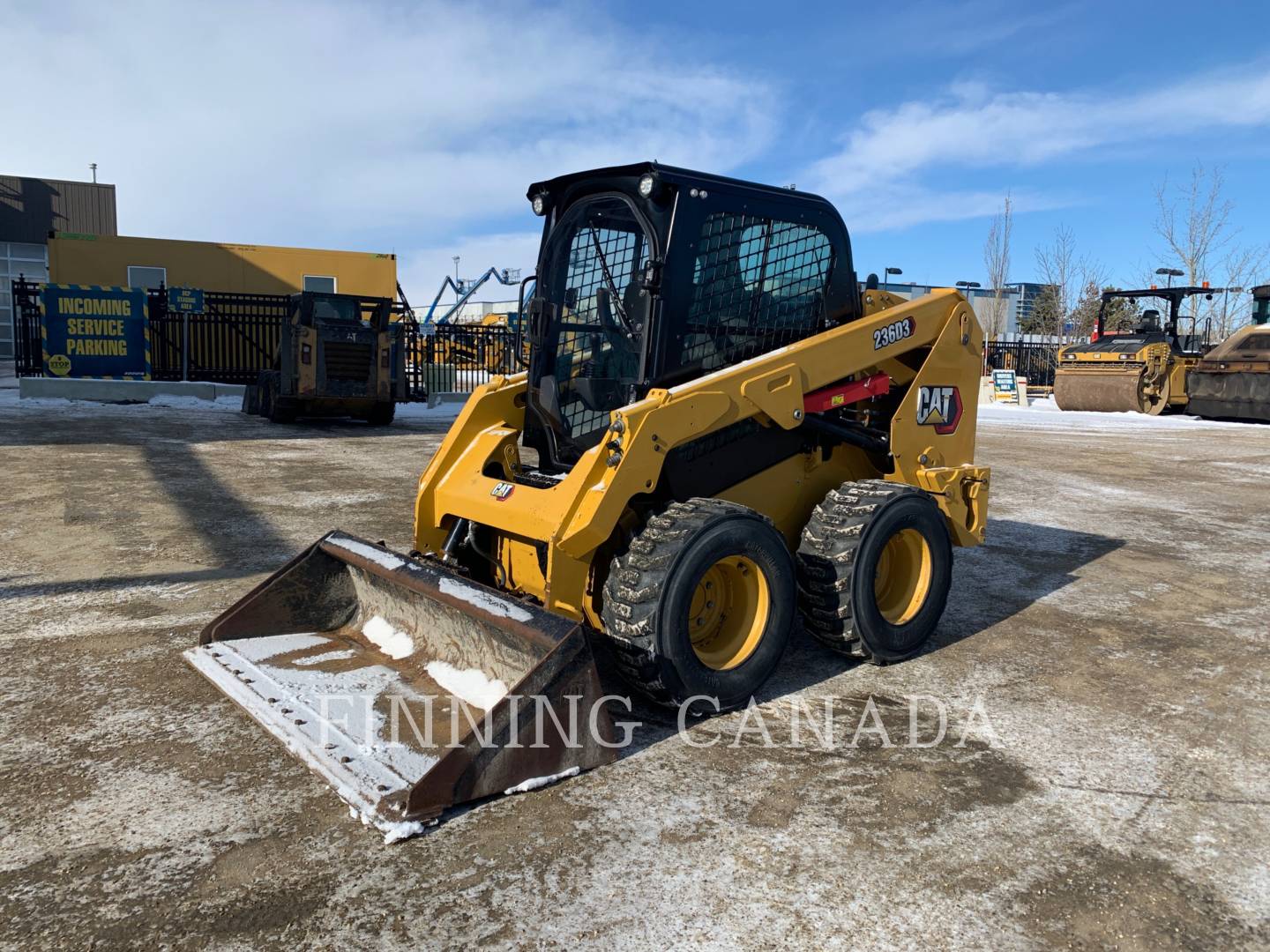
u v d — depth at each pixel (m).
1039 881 2.66
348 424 14.95
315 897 2.50
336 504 7.83
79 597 5.09
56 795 3.00
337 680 3.70
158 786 3.07
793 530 4.64
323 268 23.17
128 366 18.05
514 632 3.21
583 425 4.26
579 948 2.32
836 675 4.29
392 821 2.80
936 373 4.82
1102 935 2.42
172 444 11.34
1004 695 4.09
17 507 7.36
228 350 20.36
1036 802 3.12
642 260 4.06
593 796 3.07
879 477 4.94
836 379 4.27
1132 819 3.03
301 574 4.22
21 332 18.62
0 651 4.26
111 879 2.56
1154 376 20.25
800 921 2.44
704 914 2.46
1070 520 8.31
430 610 3.78
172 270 22.00
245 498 8.00
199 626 4.64
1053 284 33.41
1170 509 9.00
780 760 3.38
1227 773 3.38
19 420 13.40
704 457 4.06
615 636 3.52
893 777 3.27
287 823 2.86
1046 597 5.77
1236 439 15.56
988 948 2.35
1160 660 4.63
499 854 2.72
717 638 3.90
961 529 4.96
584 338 4.29
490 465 4.47
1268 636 5.07
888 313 4.53
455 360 20.75
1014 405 23.83
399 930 2.37
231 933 2.35
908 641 4.40
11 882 2.54
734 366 4.02
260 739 3.42
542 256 4.49
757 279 4.20
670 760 3.35
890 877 2.65
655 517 3.64
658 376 3.86
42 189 37.59
